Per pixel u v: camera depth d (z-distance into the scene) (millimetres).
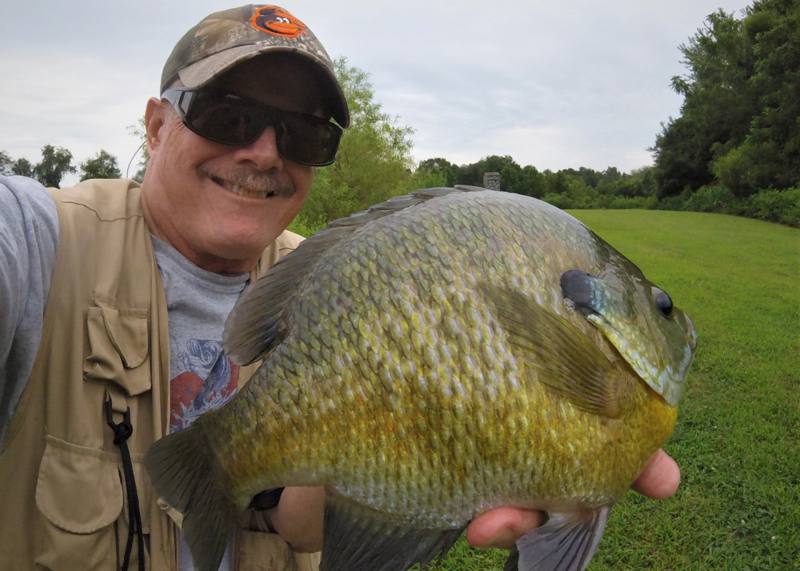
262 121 485
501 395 356
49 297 438
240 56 465
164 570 455
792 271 3615
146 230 499
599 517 388
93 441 437
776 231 5805
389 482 365
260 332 406
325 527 377
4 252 392
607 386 375
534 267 380
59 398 434
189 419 497
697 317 2561
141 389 455
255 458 389
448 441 356
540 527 374
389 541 377
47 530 420
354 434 365
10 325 401
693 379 1866
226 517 407
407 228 379
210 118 471
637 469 396
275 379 383
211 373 509
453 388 355
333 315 374
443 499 363
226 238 492
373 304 366
